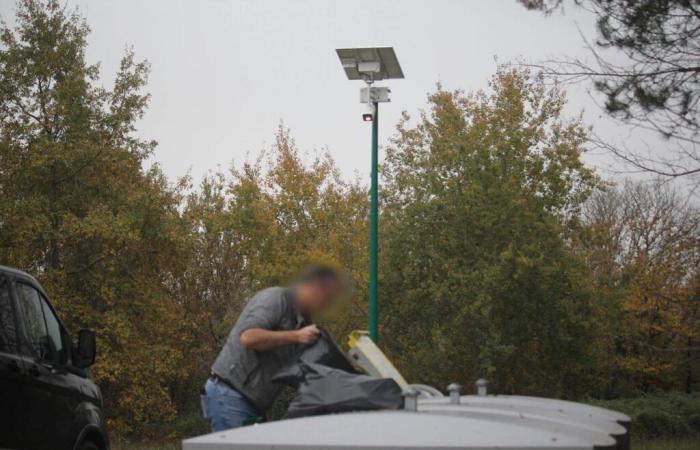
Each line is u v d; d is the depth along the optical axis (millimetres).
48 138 27094
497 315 23078
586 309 23656
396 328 23453
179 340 33344
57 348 8195
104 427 8883
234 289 34750
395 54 14047
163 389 29109
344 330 21000
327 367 4074
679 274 27688
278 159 32000
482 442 3133
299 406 3930
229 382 4762
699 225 20750
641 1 12984
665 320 29625
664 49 13141
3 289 7367
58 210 27391
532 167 24078
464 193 23000
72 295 27719
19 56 27531
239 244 32938
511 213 22891
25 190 27547
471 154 23375
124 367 27484
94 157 27938
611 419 4227
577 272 23203
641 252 39500
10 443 7008
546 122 24750
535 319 23297
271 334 4590
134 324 28703
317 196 29625
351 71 14359
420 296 23000
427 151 24547
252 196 29969
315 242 27672
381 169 24391
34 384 7449
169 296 32500
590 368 26547
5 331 7180
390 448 3191
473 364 22406
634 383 41562
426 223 23547
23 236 26250
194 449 3439
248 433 3424
